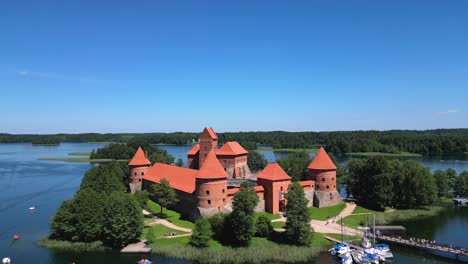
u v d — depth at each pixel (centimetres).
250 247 7262
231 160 13062
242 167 13825
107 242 7675
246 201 7444
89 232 7606
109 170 12612
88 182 11100
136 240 7706
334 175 10506
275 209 9412
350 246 7212
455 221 9594
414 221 9575
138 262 6544
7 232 8612
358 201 11275
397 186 10919
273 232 7994
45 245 7619
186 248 7162
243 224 7256
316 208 10175
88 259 6888
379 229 8719
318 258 6888
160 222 8819
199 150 13625
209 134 13350
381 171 10706
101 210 7875
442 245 7275
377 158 11012
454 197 12619
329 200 10412
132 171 12119
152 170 11988
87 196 8188
